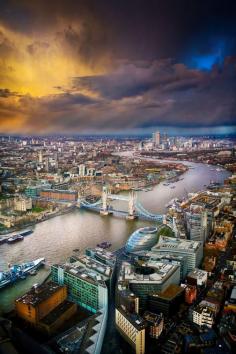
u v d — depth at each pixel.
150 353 199.12
